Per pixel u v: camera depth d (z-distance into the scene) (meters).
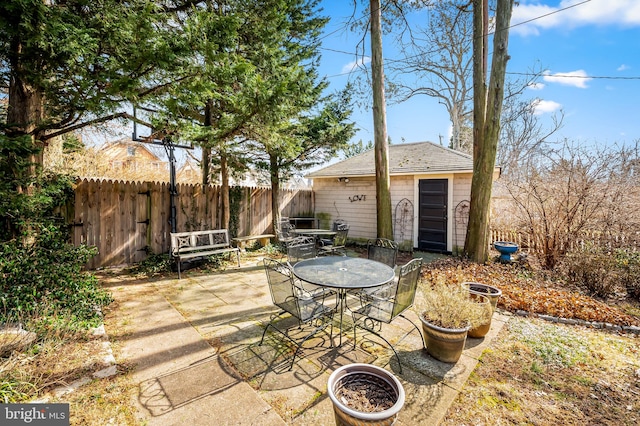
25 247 3.62
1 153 3.12
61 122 4.00
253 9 5.80
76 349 2.79
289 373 2.62
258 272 6.07
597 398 2.35
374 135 7.43
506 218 8.41
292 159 8.45
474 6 6.57
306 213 10.96
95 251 4.31
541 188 6.12
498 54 5.96
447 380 2.55
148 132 6.49
